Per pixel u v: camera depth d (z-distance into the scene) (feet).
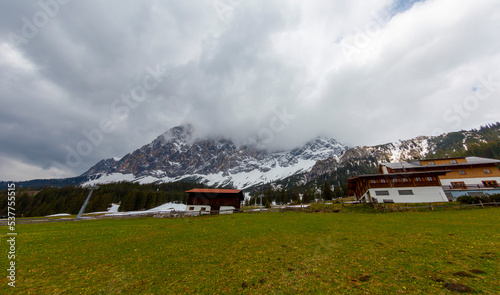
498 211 86.28
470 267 30.19
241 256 43.06
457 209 99.04
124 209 312.71
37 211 299.38
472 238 46.57
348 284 27.37
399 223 73.05
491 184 136.98
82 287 31.45
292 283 28.86
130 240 64.18
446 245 42.29
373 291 24.99
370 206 118.83
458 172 146.61
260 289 27.68
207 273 34.71
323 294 25.08
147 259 44.16
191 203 196.44
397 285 26.18
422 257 35.91
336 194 361.51
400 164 169.37
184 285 30.45
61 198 334.65
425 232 56.08
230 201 197.67
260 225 84.28
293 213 127.75
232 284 29.86
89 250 53.01
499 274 27.20
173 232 77.10
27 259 46.06
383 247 43.55
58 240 66.08
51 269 39.65
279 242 53.31
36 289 31.14
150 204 346.74
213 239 61.46
